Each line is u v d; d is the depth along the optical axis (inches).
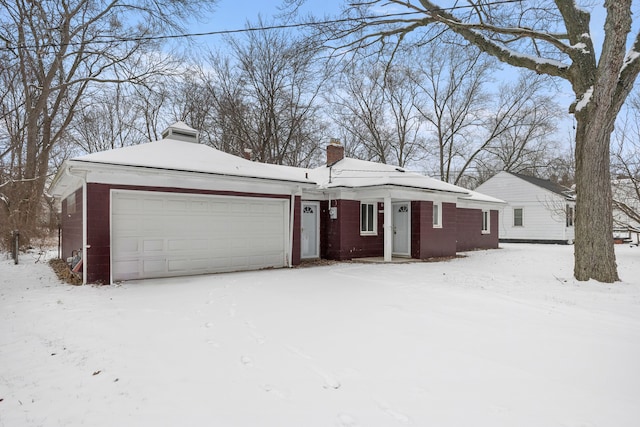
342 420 112.9
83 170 331.6
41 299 272.1
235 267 434.6
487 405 122.3
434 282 351.3
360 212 572.4
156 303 264.8
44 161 755.4
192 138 473.4
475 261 545.6
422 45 462.0
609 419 113.8
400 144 1294.3
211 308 251.4
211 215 416.5
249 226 447.8
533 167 1352.1
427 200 579.5
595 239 330.6
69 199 467.2
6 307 249.8
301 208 522.6
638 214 575.5
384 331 201.5
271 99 1059.3
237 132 1071.6
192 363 156.6
